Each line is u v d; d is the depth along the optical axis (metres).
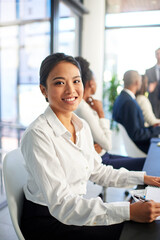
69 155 0.90
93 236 0.82
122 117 2.27
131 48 4.50
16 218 0.85
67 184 0.84
